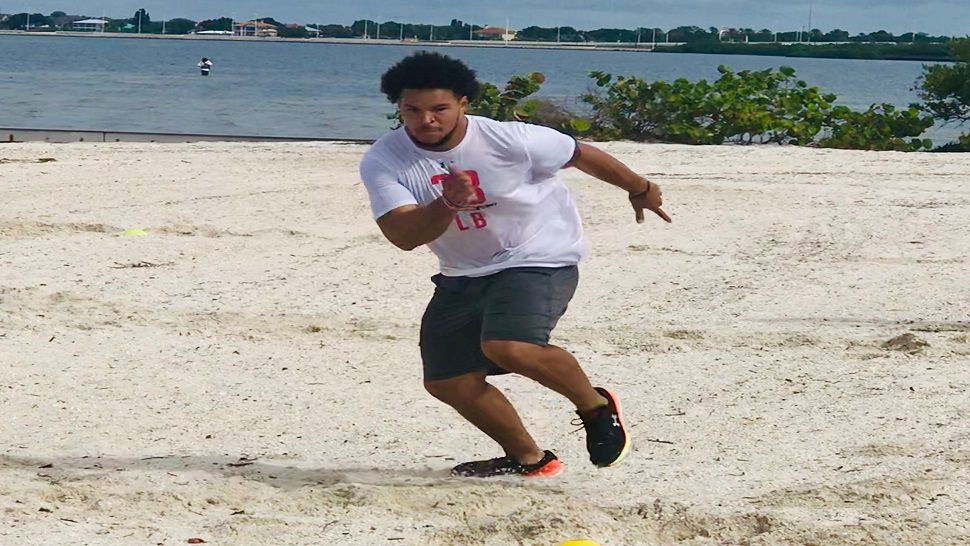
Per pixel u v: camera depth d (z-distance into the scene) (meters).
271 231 10.84
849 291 8.92
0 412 6.11
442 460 5.52
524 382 6.66
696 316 8.19
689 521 4.66
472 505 4.83
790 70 21.47
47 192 12.45
